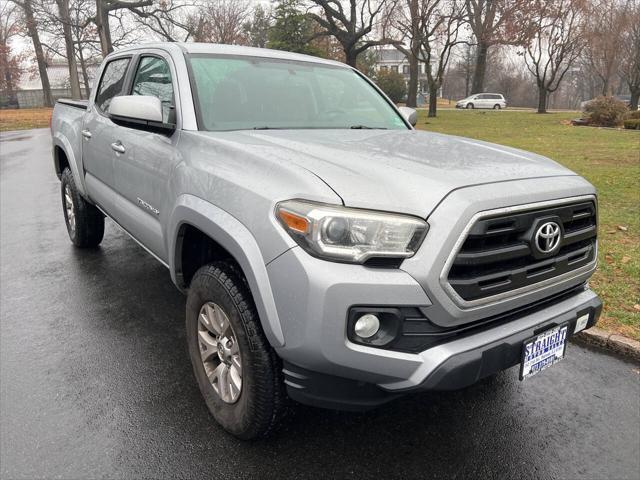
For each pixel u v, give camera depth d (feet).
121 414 9.12
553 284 7.75
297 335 6.59
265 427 7.89
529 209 7.14
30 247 18.62
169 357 11.07
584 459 8.28
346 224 6.42
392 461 8.16
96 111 14.69
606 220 20.84
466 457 8.29
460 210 6.53
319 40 135.33
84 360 10.91
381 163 7.54
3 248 18.56
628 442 8.68
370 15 106.73
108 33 135.85
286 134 9.59
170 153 9.69
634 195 25.18
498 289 6.99
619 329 12.00
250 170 7.70
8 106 195.31
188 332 9.18
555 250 7.57
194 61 10.84
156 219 10.51
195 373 9.27
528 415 9.37
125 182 11.90
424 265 6.40
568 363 11.12
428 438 8.71
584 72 234.17
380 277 6.37
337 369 6.61
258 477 7.74
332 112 11.96
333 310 6.34
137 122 9.69
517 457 8.31
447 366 6.54
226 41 144.66
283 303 6.68
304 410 9.33
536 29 95.45
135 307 13.53
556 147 46.21
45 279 15.43
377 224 6.44
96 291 14.56
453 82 295.48
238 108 10.53
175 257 9.29
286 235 6.69
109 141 12.78
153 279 15.46
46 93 183.93
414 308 6.53
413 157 8.09
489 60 218.18
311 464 8.03
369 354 6.46
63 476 7.68
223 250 8.60
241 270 7.83
